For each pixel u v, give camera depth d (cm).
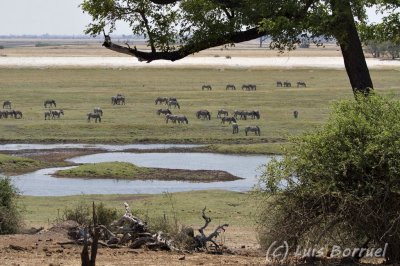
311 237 1786
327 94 13738
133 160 7594
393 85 14725
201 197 4984
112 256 2064
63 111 11419
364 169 1748
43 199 5056
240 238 3300
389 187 1725
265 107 12038
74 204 4744
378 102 1884
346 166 1755
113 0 2331
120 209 4350
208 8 2305
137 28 2389
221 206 4609
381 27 2439
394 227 1738
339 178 1758
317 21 2214
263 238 2156
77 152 8138
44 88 15475
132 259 2011
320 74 19600
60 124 9944
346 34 2273
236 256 2197
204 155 7975
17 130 9606
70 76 18750
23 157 7506
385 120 1819
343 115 1855
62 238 2489
